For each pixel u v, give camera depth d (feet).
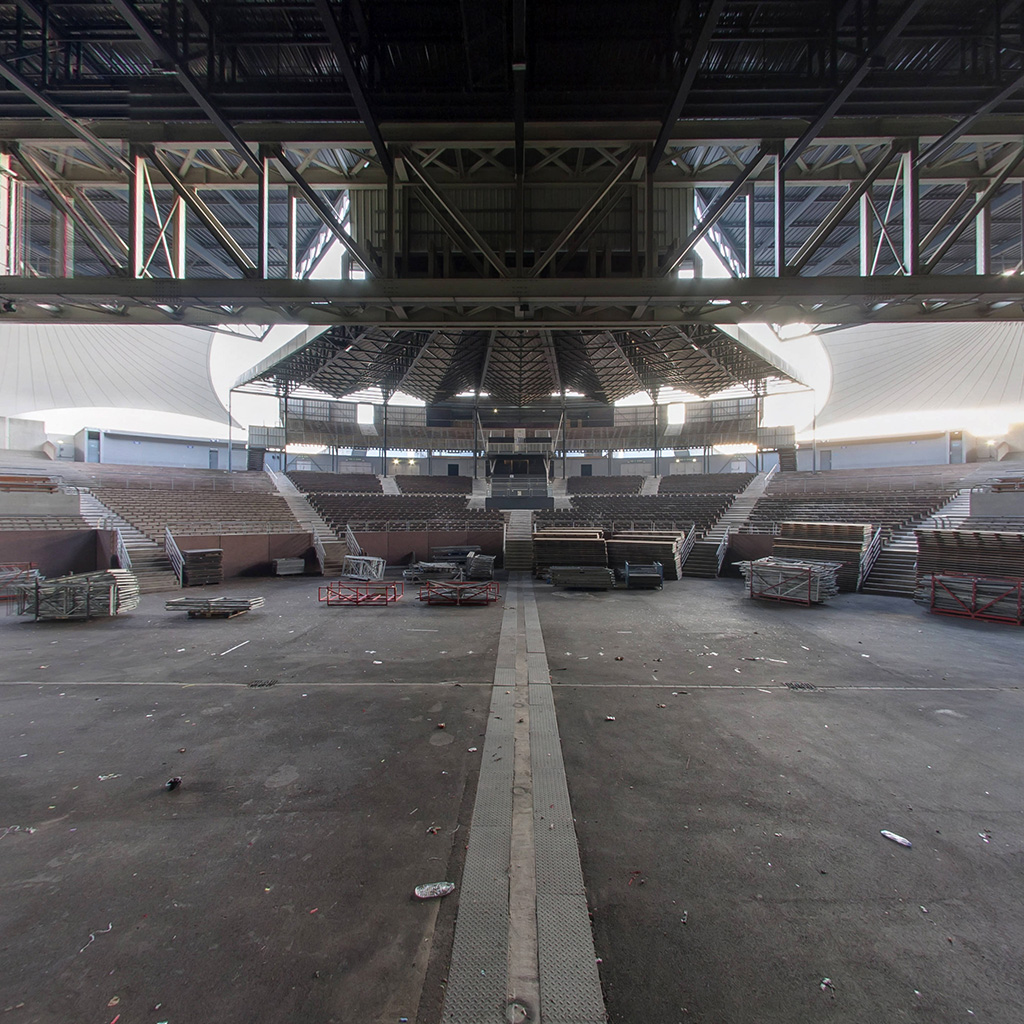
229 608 44.78
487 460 157.38
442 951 10.50
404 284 31.48
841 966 10.14
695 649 34.58
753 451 156.15
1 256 32.53
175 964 10.13
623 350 98.94
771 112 27.30
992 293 30.81
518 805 15.88
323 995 9.50
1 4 25.22
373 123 27.35
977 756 19.25
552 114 28.58
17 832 14.51
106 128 31.12
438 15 23.44
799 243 67.51
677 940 10.75
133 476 95.66
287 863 13.19
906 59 26.86
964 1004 9.33
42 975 9.85
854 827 14.79
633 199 33.30
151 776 17.75
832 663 31.35
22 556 59.72
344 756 19.24
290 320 35.99
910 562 59.72
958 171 35.58
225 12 24.03
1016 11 24.43
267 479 116.26
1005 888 12.30
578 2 23.11
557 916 11.37
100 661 31.73
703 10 23.00
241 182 37.32
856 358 143.43
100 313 34.78
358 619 44.45
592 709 23.86
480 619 44.50
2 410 117.19
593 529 84.99
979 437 128.67
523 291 31.40
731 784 17.19
